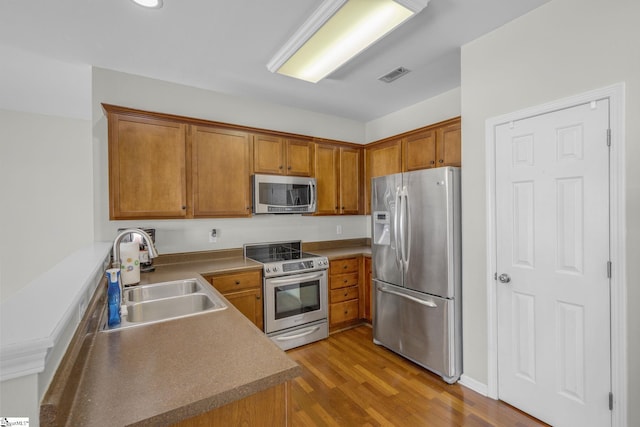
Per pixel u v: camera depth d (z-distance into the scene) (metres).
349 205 3.65
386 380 2.29
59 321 0.67
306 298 2.94
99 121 2.42
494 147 2.01
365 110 3.57
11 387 0.58
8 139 3.20
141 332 1.16
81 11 1.70
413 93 3.04
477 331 2.13
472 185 2.14
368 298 3.31
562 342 1.70
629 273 1.45
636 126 1.42
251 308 2.62
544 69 1.74
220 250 3.01
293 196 3.10
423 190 2.42
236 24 1.86
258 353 0.99
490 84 2.01
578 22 1.60
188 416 0.73
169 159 2.49
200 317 1.33
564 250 1.69
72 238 3.47
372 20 1.69
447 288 2.24
